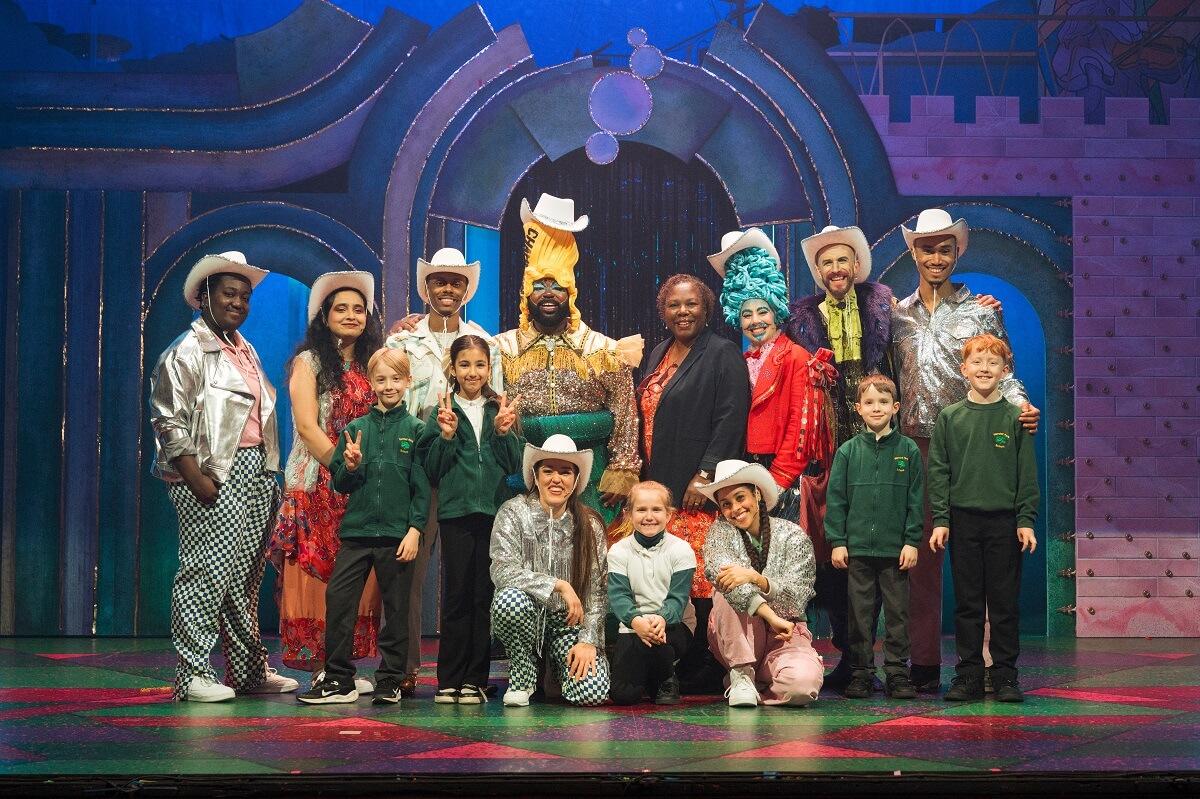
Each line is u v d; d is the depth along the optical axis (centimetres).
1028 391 739
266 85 712
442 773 296
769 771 299
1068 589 705
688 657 471
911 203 710
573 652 431
